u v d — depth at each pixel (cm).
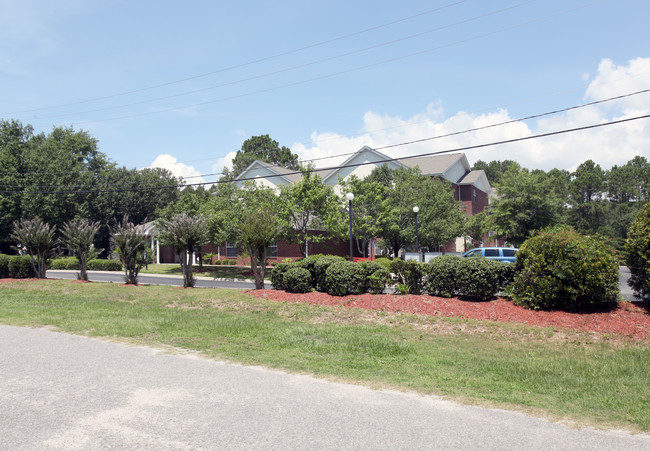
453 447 433
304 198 2730
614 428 490
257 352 841
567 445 442
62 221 4444
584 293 1029
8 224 4222
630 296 1338
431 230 2897
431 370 726
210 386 628
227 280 2605
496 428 484
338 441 445
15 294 1730
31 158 4469
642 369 719
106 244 5188
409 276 1306
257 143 8162
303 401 566
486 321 1032
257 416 512
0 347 875
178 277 2805
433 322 1053
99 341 934
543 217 3312
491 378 684
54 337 974
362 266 1336
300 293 1401
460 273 1185
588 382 661
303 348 877
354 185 2958
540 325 988
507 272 1180
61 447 432
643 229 1026
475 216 3772
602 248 1058
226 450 425
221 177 6184
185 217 1748
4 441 445
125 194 5162
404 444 439
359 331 1020
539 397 597
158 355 815
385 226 2906
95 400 566
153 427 480
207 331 1035
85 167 5841
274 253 3478
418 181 3109
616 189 6719
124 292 1678
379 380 665
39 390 606
